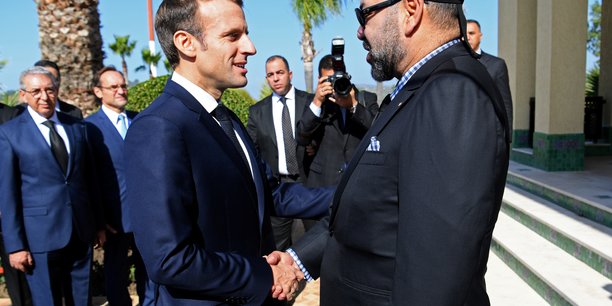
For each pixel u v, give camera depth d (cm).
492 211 123
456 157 119
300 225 485
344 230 149
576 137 583
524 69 711
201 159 154
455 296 120
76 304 361
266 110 449
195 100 161
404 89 141
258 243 175
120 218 385
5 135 334
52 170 340
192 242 149
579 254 374
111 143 389
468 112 122
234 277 153
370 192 139
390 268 138
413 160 125
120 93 398
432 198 120
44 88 340
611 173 567
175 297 159
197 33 159
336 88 363
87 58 708
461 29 142
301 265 197
